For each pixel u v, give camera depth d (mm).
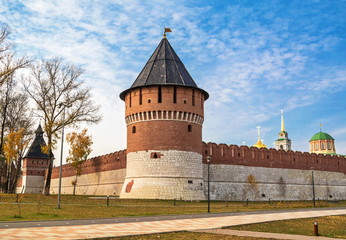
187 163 49500
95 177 75125
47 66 50031
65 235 17141
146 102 50438
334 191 78250
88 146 78125
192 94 52219
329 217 31109
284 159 70625
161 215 30078
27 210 30672
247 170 64000
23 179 105250
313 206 47625
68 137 77188
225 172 60812
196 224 23500
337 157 81438
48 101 49719
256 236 18875
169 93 50375
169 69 52219
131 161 50625
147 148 49250
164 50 54656
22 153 68125
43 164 106062
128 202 42375
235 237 18375
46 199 43000
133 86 52031
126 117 53156
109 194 67438
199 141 52375
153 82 50719
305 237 19109
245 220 26531
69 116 49969
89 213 30078
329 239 18547
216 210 36312
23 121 64500
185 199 47625
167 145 49031
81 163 77625
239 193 61594
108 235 17688
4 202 38312
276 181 68062
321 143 116500
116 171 66625
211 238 17891
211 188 58375
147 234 18422
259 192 64625
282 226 24344
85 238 16344
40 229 19125
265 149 67938
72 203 39188
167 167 48375
